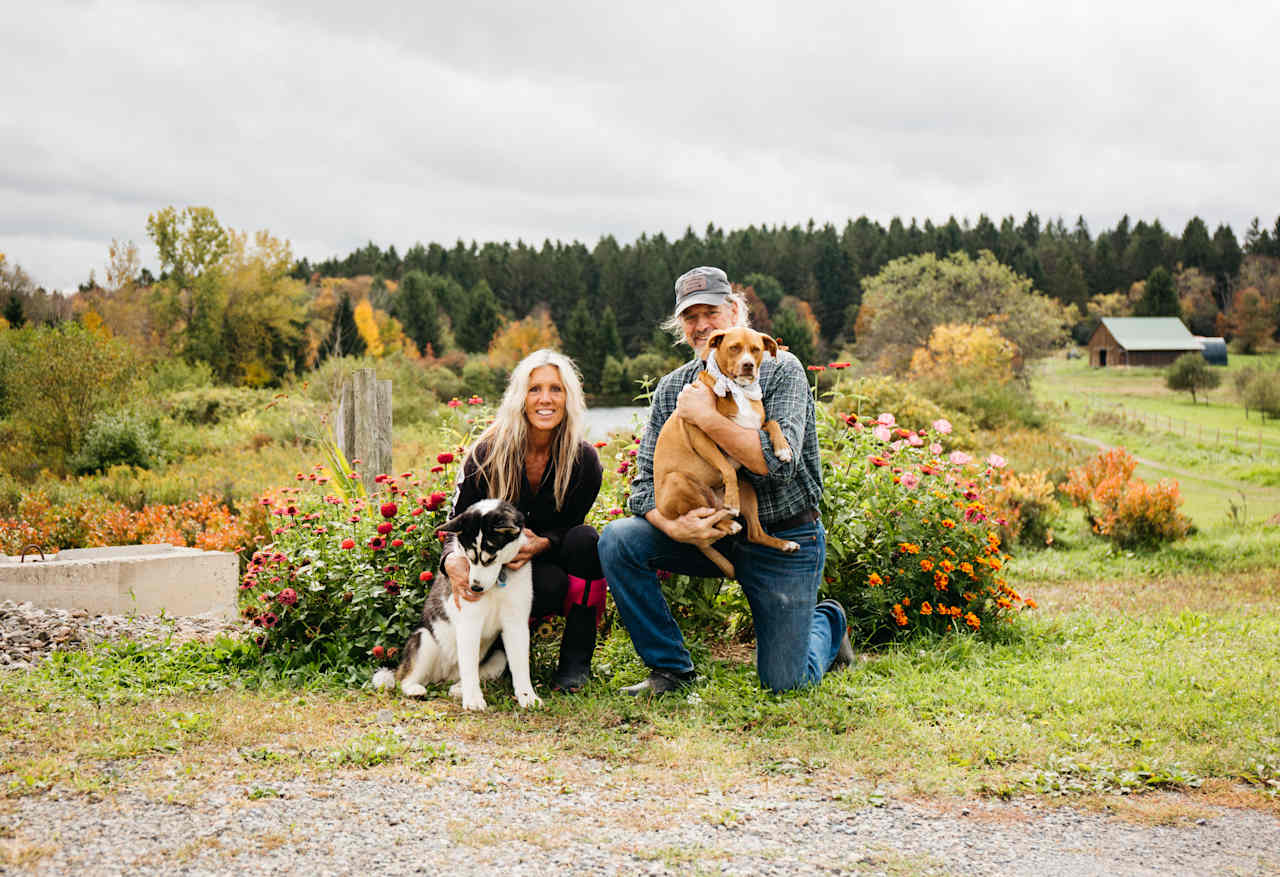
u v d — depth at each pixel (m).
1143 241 108.38
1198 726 3.86
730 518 4.05
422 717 3.90
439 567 4.52
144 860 2.48
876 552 5.78
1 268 55.19
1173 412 38.91
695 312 4.67
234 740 3.52
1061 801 3.10
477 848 2.63
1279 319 91.06
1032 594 8.25
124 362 22.12
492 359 74.56
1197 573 9.79
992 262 45.81
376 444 8.32
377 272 108.94
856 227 108.12
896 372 45.19
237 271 51.75
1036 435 24.31
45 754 3.28
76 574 6.33
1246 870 2.60
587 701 4.15
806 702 4.08
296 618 4.81
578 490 4.64
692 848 2.66
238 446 21.73
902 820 2.93
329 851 2.58
